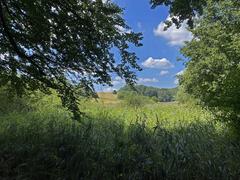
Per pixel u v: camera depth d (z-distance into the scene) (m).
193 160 8.34
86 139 9.73
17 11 7.99
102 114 14.26
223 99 8.41
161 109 17.20
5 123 11.59
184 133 10.22
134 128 11.05
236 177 7.66
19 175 7.86
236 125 8.53
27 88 9.49
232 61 24.73
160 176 8.14
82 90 9.21
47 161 8.41
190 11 7.64
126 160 8.55
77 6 8.05
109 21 8.34
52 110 14.26
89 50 8.49
